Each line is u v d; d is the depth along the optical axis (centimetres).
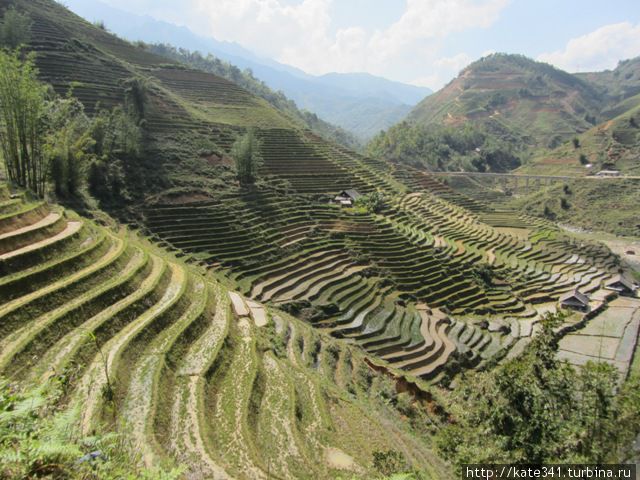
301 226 6862
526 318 6175
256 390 2589
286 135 10375
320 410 2603
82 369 2166
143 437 1803
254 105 11438
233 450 1988
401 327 4984
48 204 3962
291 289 5134
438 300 6047
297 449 2158
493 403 1723
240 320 3503
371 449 2356
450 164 18062
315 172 9219
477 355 4797
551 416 1518
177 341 2752
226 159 7919
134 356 2473
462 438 1934
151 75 10569
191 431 2014
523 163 19500
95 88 7850
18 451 602
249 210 6619
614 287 7588
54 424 684
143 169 6406
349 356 3944
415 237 7669
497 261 7838
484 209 11631
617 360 5228
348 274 5869
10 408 709
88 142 5547
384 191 9906
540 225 10800
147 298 3081
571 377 1644
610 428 1405
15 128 4278
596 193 12669
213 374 2592
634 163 13938
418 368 4294
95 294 2795
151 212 5669
